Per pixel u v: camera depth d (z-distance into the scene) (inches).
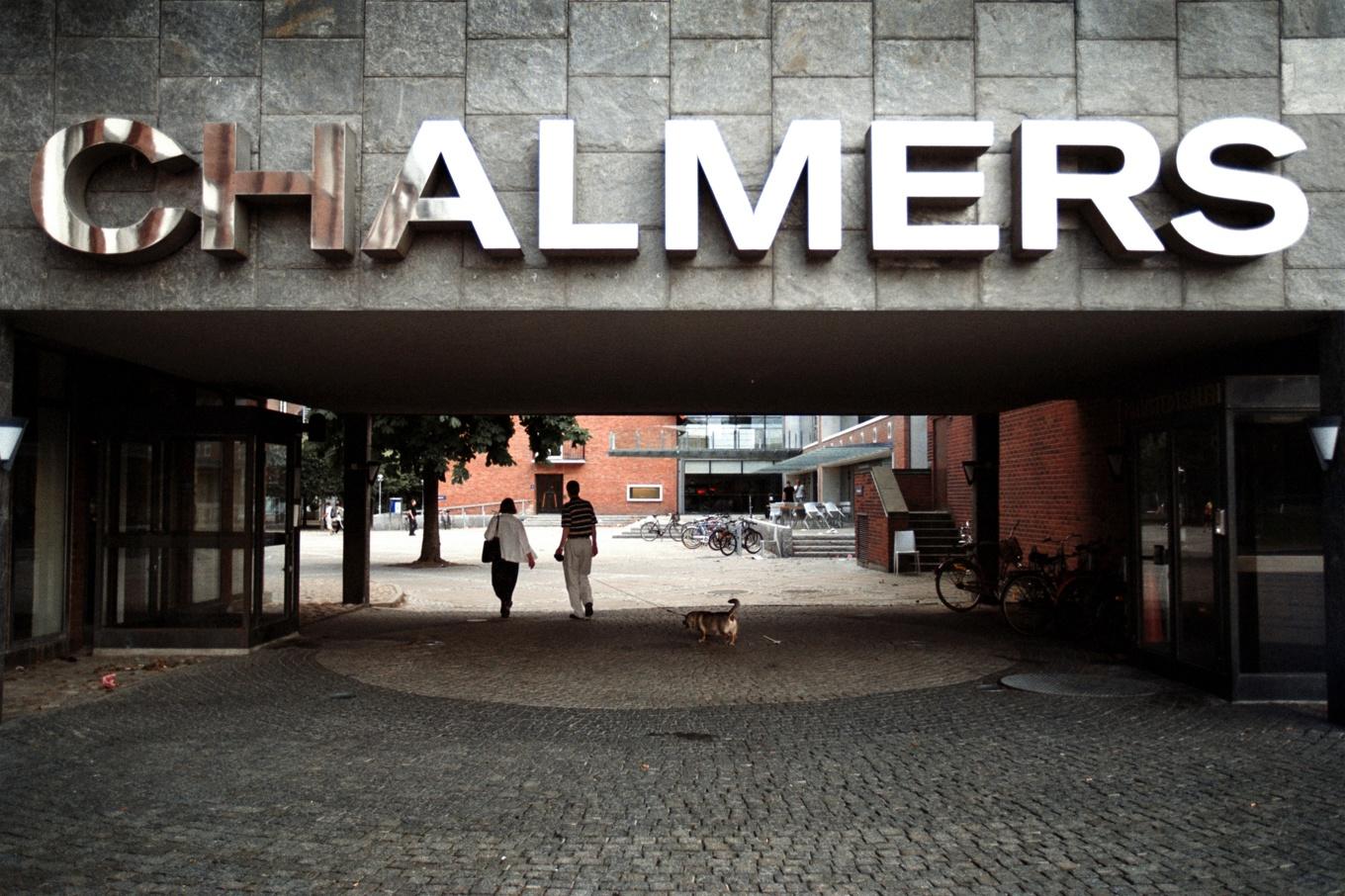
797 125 263.7
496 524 522.9
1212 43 278.1
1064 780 223.9
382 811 200.8
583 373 407.5
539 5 278.2
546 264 271.1
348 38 278.2
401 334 312.0
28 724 271.7
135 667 364.2
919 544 835.4
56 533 383.9
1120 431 501.4
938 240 261.4
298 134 276.7
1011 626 470.3
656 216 273.1
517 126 275.9
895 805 206.1
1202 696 315.9
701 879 166.6
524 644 424.5
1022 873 169.3
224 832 187.6
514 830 190.4
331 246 260.5
